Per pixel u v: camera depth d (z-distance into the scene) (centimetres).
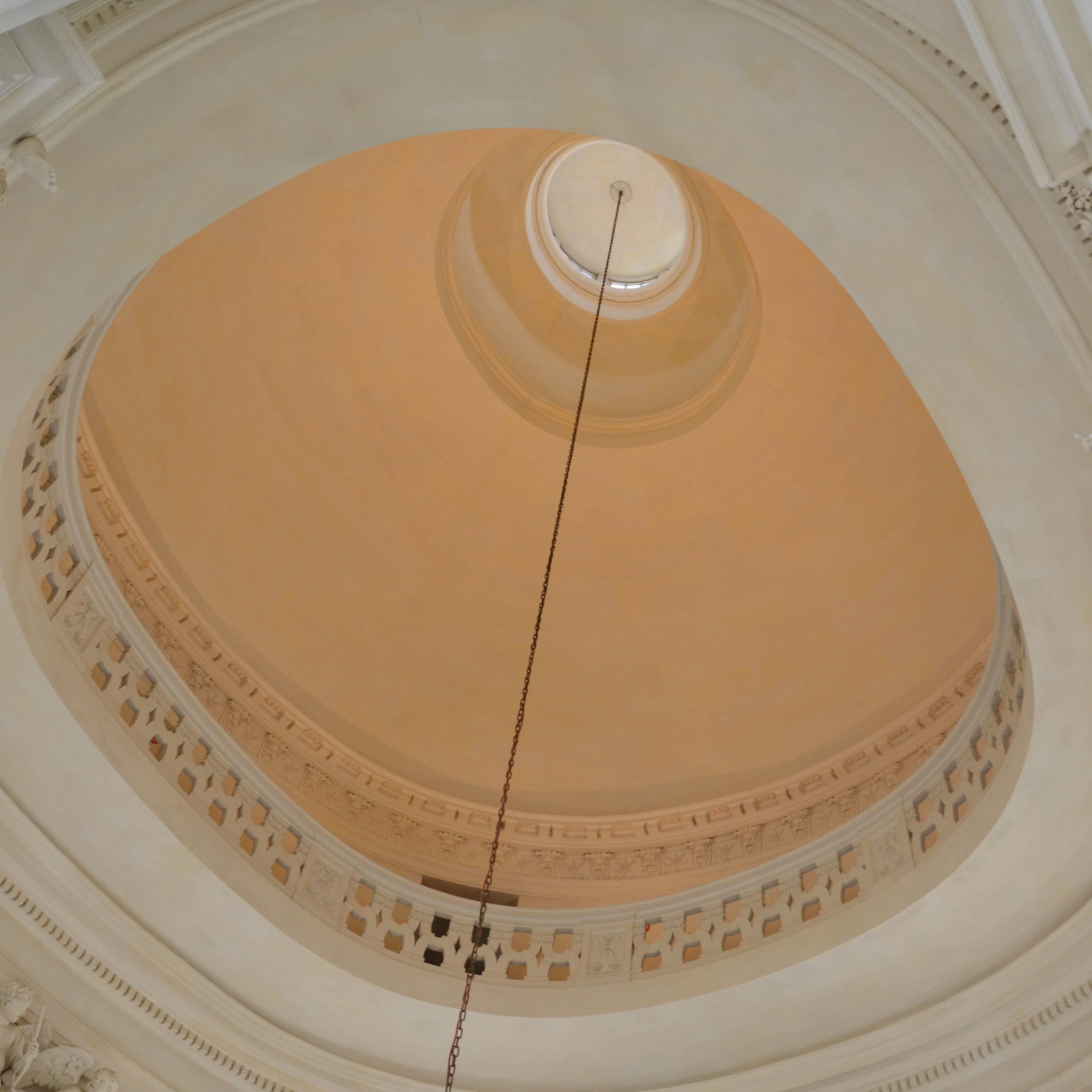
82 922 905
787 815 1284
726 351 1396
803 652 1364
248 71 673
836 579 1351
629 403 1445
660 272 1510
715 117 701
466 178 1320
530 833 1355
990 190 634
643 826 1338
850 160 681
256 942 959
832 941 938
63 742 870
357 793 1323
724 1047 982
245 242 1234
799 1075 955
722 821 1314
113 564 1172
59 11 557
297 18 654
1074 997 865
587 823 1353
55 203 691
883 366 1270
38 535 898
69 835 903
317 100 704
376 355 1355
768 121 688
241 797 1015
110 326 1125
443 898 1090
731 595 1409
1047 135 483
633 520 1436
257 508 1323
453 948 1057
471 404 1396
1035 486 750
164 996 939
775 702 1362
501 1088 1015
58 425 917
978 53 520
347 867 1061
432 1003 989
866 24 612
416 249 1320
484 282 1418
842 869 1006
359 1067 999
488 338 1408
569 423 1429
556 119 736
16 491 841
